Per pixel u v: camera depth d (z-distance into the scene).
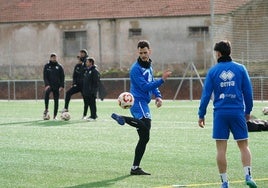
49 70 33.22
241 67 13.37
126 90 55.44
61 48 66.81
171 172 15.92
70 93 33.06
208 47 60.88
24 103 50.88
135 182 14.66
